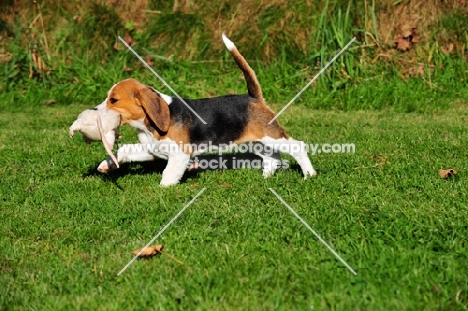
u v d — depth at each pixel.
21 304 4.89
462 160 8.55
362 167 8.35
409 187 7.41
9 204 7.25
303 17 15.29
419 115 12.45
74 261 5.63
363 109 13.29
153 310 4.70
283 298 4.78
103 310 4.70
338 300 4.71
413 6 15.06
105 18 16.00
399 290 4.80
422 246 5.61
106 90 14.74
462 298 4.70
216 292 4.89
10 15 16.41
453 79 13.95
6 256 5.79
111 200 7.20
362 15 14.98
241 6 15.90
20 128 11.93
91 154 9.41
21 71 15.12
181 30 15.71
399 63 14.34
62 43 15.71
